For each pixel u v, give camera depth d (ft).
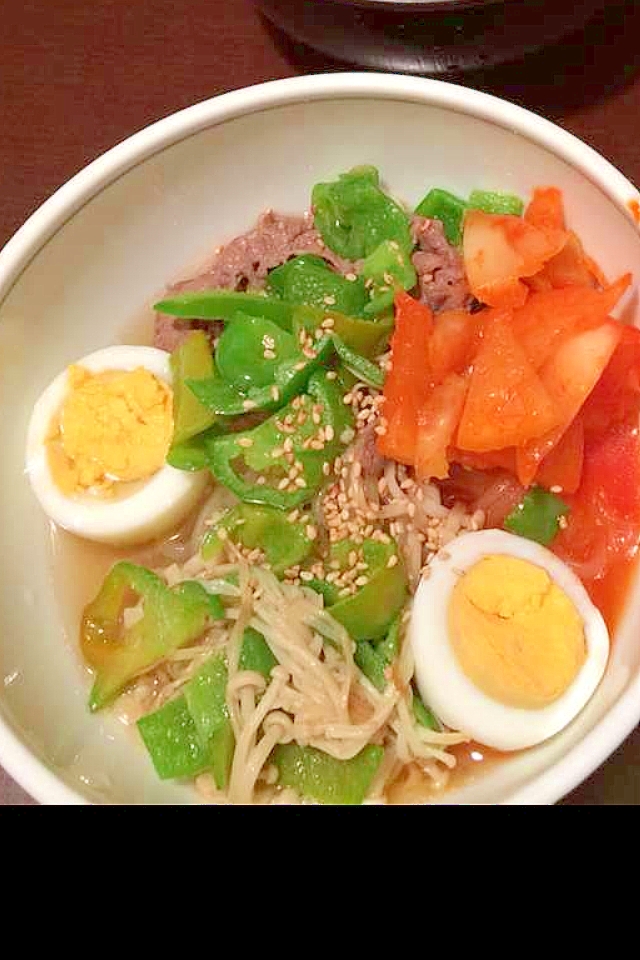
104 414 1.09
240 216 1.18
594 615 0.97
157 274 1.17
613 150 1.16
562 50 1.19
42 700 1.00
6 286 1.07
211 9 1.29
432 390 1.01
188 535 1.11
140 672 1.04
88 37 1.30
